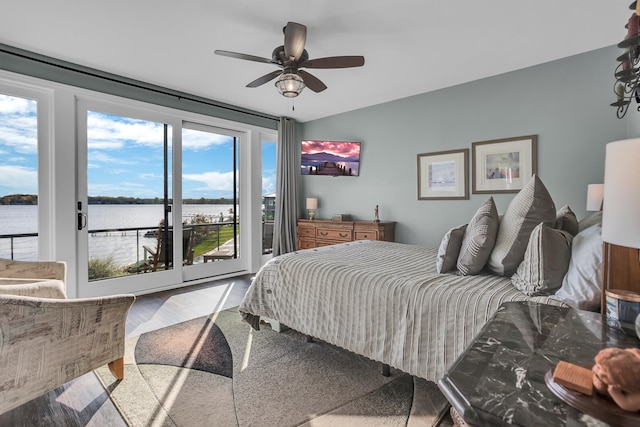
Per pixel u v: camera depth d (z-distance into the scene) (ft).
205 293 12.15
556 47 9.42
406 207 13.94
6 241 9.21
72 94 10.17
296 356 7.24
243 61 10.14
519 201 5.82
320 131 16.99
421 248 9.70
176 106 12.77
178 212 13.03
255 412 5.33
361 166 15.40
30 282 6.40
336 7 7.43
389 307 5.72
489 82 11.59
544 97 10.49
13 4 7.18
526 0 7.18
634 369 1.84
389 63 10.39
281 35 8.64
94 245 10.89
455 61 10.30
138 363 6.92
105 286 11.07
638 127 8.20
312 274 7.02
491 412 1.85
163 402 5.60
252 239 15.66
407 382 6.19
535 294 4.75
